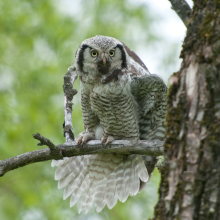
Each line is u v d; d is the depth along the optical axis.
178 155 4.50
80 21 15.88
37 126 14.28
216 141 4.22
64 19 15.93
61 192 13.18
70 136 8.53
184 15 5.93
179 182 4.38
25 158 7.30
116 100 9.60
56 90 15.30
